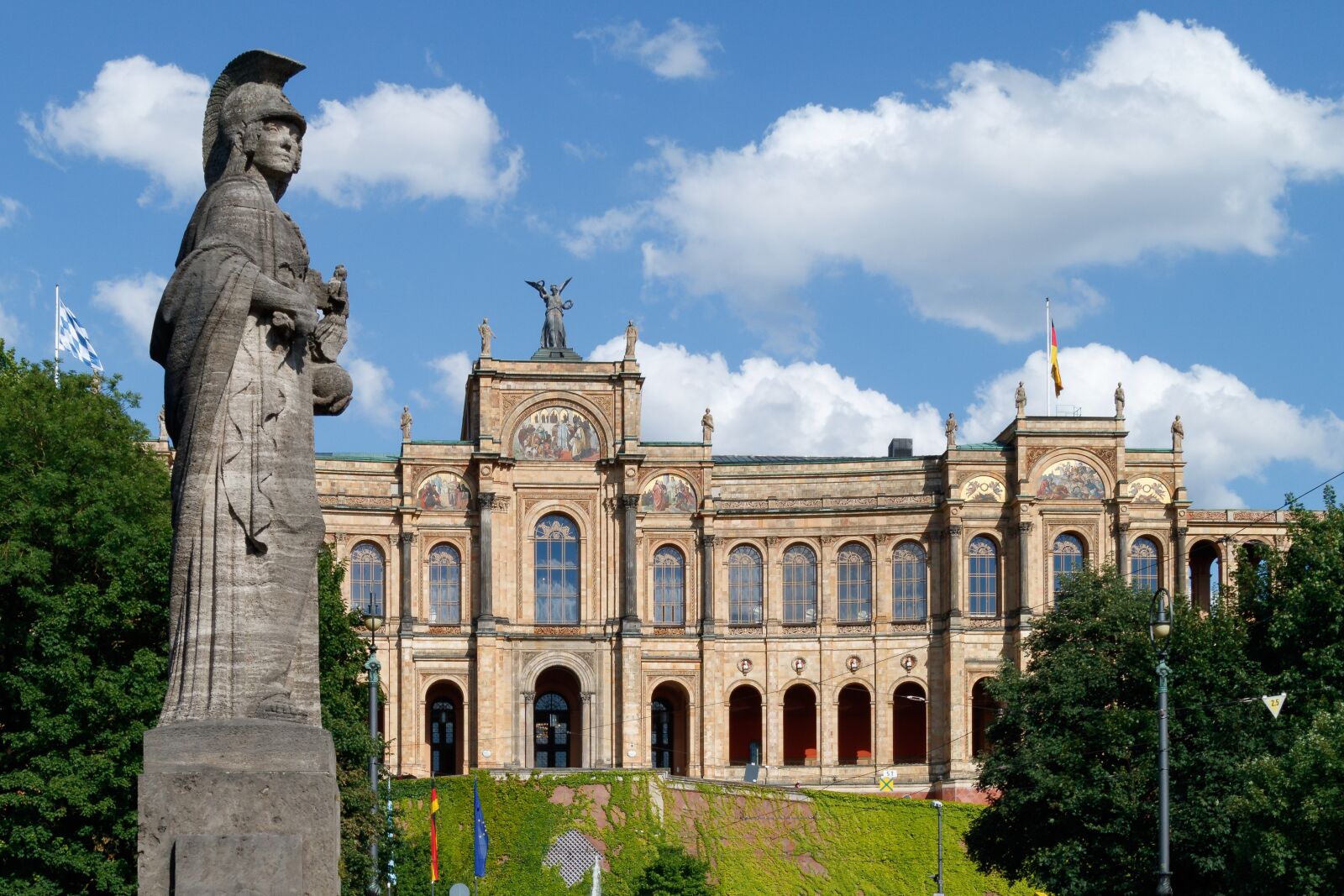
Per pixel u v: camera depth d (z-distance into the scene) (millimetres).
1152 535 148250
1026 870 84375
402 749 144000
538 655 147750
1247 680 76688
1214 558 156625
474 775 122125
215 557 19109
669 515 151500
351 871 68500
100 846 47812
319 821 18625
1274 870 61188
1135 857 75938
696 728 149250
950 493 148125
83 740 47344
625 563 149000
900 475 151125
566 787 122562
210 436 19141
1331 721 64500
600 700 147750
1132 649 80812
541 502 149875
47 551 52094
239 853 18203
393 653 145500
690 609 150875
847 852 126250
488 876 118938
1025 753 80062
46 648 47156
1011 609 147375
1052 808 80438
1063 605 88312
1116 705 81625
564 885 119312
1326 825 60406
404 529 147000
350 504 146875
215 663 19000
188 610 19125
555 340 158375
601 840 121000
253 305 19406
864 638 149625
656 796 123688
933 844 127062
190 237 19938
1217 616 80062
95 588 48219
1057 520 147250
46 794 45531
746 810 126375
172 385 19438
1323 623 77562
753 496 152750
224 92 20469
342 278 20859
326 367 20625
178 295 19281
